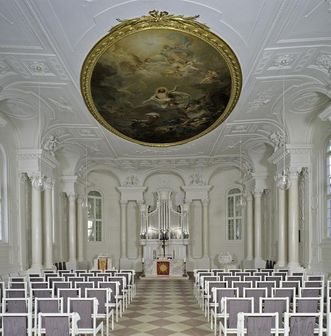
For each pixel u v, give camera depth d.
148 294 16.61
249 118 16.45
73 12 8.65
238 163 25.34
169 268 23.50
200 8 8.83
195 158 24.06
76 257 24.78
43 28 9.14
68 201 23.27
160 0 8.49
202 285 12.83
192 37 10.05
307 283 11.34
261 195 23.33
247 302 7.91
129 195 27.08
